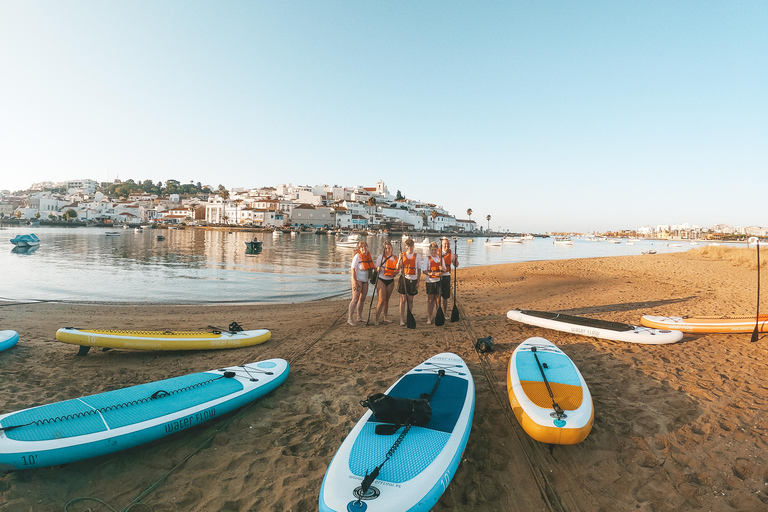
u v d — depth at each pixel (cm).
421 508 283
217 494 350
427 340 801
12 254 3488
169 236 8112
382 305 924
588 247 8794
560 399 431
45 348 741
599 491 350
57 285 1767
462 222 19050
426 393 445
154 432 401
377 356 702
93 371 626
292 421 471
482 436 436
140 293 1599
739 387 549
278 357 701
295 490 353
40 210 13850
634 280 1803
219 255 3962
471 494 348
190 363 669
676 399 513
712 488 349
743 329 809
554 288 1602
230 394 480
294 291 1744
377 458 322
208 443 425
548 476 370
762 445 409
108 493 349
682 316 986
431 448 337
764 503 330
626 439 423
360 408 502
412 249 870
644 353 701
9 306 1221
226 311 1196
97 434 375
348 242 6081
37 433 365
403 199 17462
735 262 2430
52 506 332
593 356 687
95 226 13062
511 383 482
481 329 889
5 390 545
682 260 2756
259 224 11775
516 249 6962
